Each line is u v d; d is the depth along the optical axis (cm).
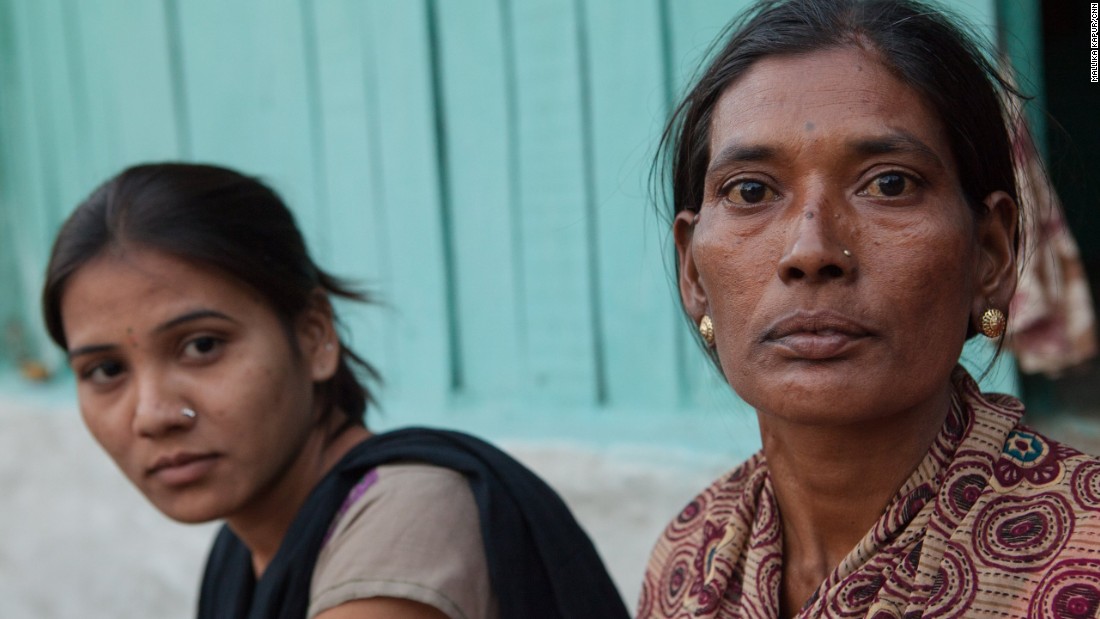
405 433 141
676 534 113
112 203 136
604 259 268
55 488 418
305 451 145
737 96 88
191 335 133
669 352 257
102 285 133
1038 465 84
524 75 279
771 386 82
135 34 404
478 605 126
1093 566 77
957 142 85
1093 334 232
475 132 294
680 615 103
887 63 83
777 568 94
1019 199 101
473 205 297
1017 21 199
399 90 311
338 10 327
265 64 355
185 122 388
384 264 323
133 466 137
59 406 430
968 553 82
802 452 89
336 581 124
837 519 91
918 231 80
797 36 87
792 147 83
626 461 249
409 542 125
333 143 335
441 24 298
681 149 100
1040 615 78
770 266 83
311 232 345
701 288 99
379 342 326
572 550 137
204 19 375
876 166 82
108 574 391
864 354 79
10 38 464
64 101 443
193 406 133
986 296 89
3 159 482
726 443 244
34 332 483
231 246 134
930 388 81
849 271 79
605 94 262
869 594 85
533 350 287
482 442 141
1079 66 439
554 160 275
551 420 279
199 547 363
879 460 87
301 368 143
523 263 287
